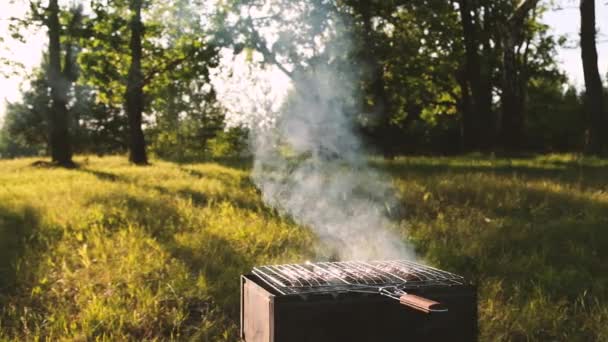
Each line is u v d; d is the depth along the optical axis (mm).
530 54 27438
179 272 3820
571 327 3180
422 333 2172
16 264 4043
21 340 3057
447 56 17844
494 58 19875
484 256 4199
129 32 15281
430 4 14258
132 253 4219
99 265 4000
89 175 10141
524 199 6109
